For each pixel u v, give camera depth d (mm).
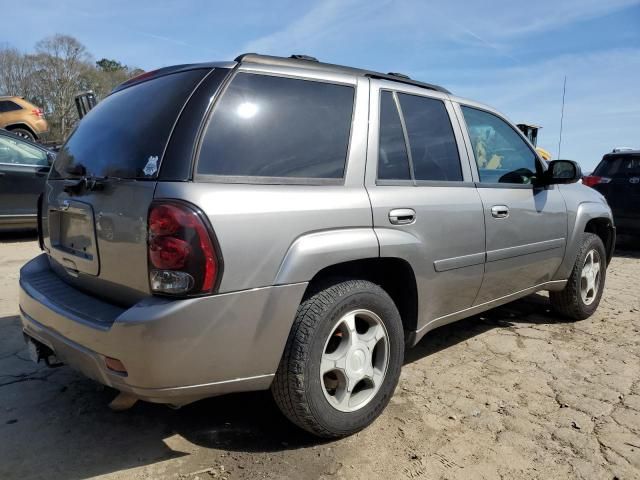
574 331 4418
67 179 2729
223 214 2146
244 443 2629
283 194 2361
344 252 2504
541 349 3975
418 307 3020
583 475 2426
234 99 2377
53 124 52312
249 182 2299
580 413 2986
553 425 2854
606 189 8672
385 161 2891
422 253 2938
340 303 2510
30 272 2998
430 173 3154
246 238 2195
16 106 14414
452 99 3506
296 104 2582
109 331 2113
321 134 2629
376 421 2852
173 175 2158
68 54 53219
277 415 2900
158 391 2107
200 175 2188
